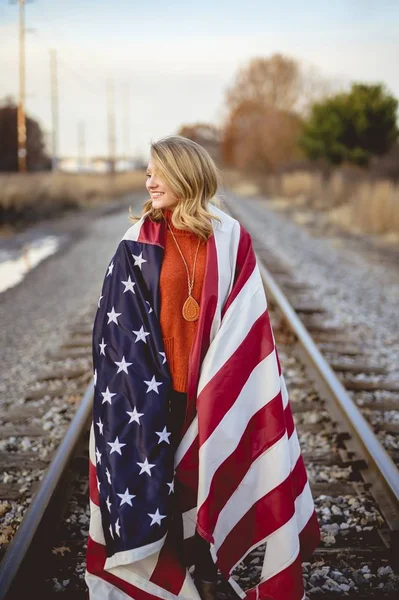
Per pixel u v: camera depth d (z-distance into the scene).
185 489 2.24
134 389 2.12
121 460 2.13
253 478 2.21
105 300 2.18
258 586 2.25
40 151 38.28
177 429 2.23
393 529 2.84
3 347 6.09
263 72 54.19
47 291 8.70
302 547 2.37
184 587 2.22
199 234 2.14
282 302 6.73
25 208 19.34
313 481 3.33
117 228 17.27
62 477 3.09
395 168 20.53
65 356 5.59
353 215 16.03
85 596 2.45
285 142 41.50
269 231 16.05
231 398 2.14
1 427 4.05
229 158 58.38
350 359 5.51
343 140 27.12
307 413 4.17
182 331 2.17
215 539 2.20
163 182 2.16
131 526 2.12
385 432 4.01
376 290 8.47
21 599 2.38
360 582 2.54
